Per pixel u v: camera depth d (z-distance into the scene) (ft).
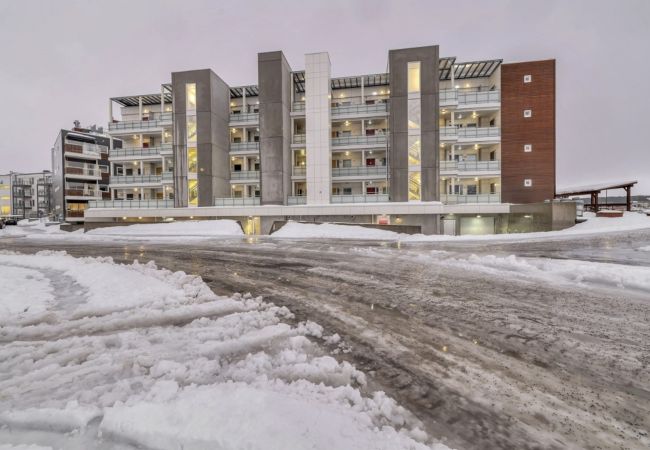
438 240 59.52
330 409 8.61
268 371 11.07
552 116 96.68
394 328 15.49
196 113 101.60
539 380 10.61
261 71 98.02
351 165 107.34
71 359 12.16
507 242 52.49
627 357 12.19
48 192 260.21
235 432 7.29
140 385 9.98
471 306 18.85
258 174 108.37
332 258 38.68
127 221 102.12
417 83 91.40
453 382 10.52
